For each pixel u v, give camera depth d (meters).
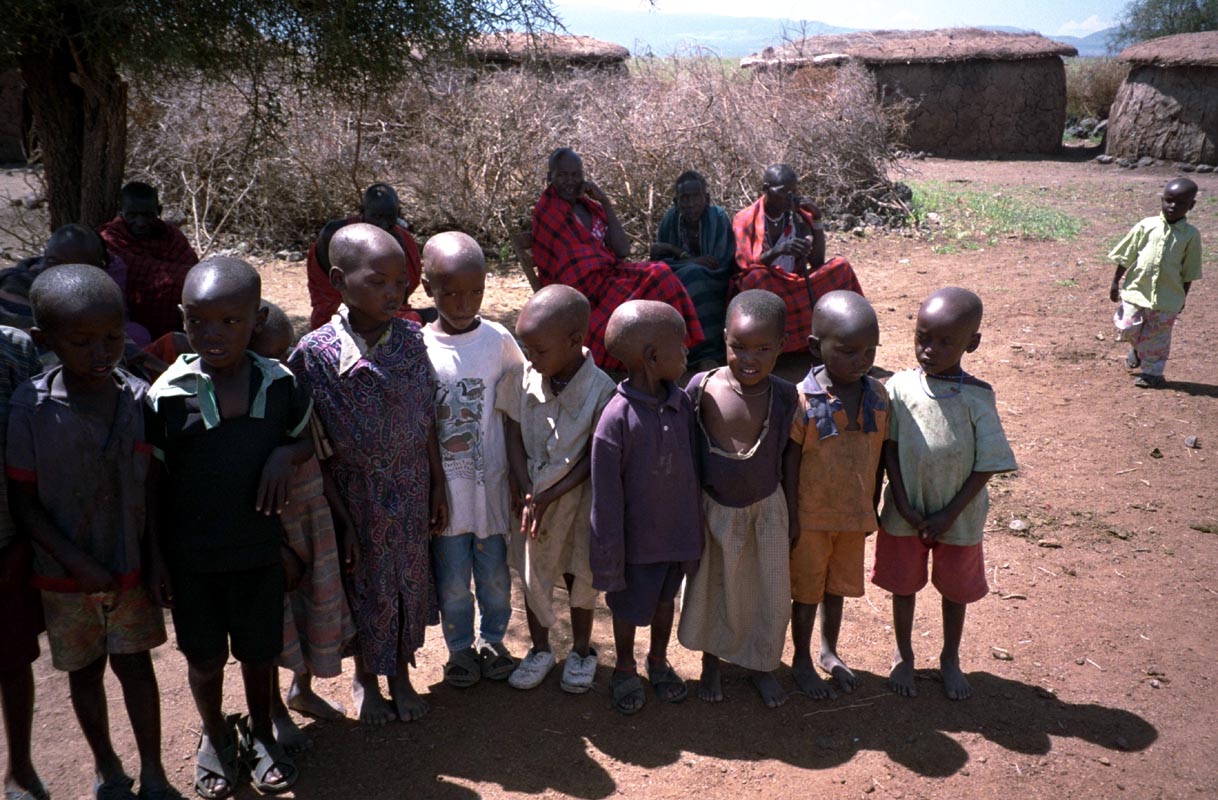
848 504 3.18
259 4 5.20
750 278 6.42
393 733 3.15
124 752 3.02
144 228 5.07
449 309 3.09
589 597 3.32
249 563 2.66
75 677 2.73
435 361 3.15
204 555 2.62
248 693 2.88
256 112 6.13
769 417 3.09
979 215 11.91
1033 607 3.91
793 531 3.21
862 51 18.45
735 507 3.14
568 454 3.09
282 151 9.48
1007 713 3.26
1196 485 4.99
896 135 15.20
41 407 2.50
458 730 3.17
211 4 5.06
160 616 2.76
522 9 6.02
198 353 2.56
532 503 3.13
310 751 3.06
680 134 10.40
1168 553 4.33
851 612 3.91
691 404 3.14
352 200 10.00
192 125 9.60
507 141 9.98
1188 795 2.89
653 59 11.78
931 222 11.40
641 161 10.20
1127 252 6.35
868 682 3.44
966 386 3.17
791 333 6.52
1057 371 6.66
